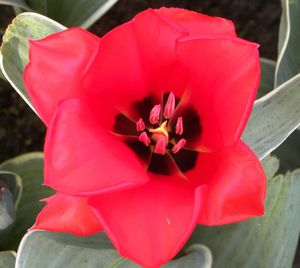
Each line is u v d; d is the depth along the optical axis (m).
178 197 0.15
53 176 0.14
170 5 0.35
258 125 0.21
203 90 0.16
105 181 0.14
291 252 0.21
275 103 0.21
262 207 0.15
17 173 0.27
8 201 0.22
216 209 0.16
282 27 0.25
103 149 0.15
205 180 0.16
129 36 0.15
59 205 0.17
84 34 0.16
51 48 0.16
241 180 0.16
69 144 0.14
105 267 0.20
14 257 0.22
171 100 0.17
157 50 0.16
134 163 0.15
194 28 0.16
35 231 0.20
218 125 0.16
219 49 0.15
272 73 0.29
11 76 0.20
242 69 0.15
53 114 0.14
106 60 0.16
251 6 0.35
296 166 0.27
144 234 0.15
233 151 0.16
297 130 0.27
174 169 0.17
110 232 0.14
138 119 0.18
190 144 0.17
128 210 0.15
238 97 0.15
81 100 0.15
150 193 0.15
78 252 0.20
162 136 0.17
